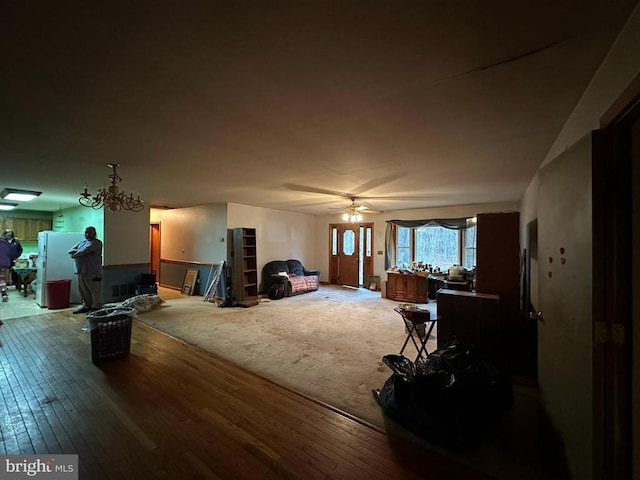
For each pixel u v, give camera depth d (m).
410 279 6.35
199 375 2.79
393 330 4.25
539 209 1.92
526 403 2.37
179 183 4.37
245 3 1.07
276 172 3.67
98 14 1.11
